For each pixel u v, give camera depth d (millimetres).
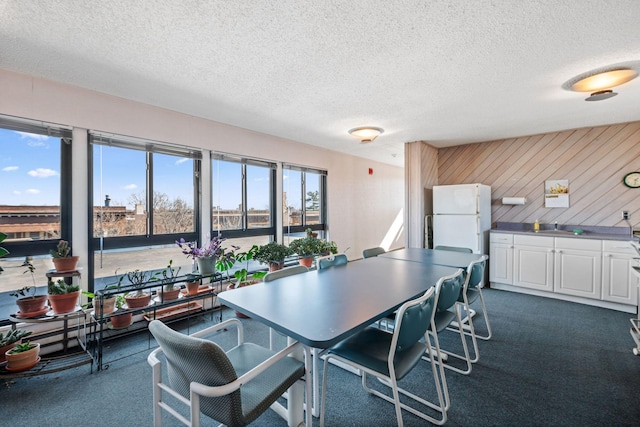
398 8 1498
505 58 1995
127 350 2484
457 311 2107
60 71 2197
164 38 1767
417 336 1407
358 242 5668
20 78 2223
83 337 2590
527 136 4207
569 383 1954
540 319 3053
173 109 3031
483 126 3676
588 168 3797
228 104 2883
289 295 1658
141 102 2840
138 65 2102
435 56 1975
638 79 2312
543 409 1707
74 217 2516
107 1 1438
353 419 1655
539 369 2129
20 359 1949
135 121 2816
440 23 1623
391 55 1963
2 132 2242
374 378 2059
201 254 2941
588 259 3426
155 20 1594
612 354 2320
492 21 1603
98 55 1965
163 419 1662
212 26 1652
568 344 2502
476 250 4004
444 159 4945
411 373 2113
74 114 2473
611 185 3668
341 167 5266
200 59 2018
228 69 2160
